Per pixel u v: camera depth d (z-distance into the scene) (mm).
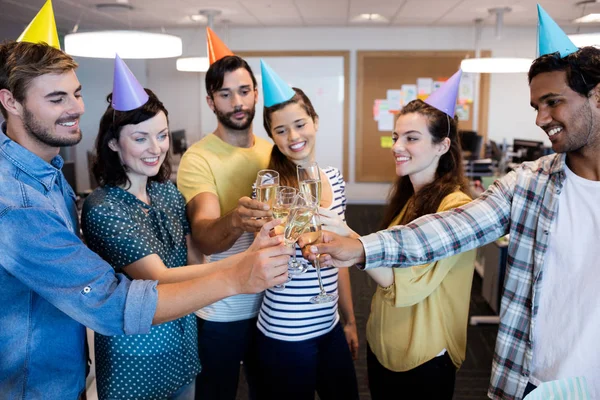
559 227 1153
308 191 1315
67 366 1199
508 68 4199
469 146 6273
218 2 5133
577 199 1130
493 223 1295
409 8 5594
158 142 1356
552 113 1081
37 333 1126
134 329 1045
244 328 1787
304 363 1558
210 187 1820
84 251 1056
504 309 1262
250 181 1917
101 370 1390
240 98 1871
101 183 1398
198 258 1731
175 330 1437
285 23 6828
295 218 1205
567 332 1125
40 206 1040
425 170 1541
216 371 1803
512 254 1252
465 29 7172
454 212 1323
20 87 1068
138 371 1376
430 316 1422
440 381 1477
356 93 7469
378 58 7336
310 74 7465
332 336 1628
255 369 1687
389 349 1497
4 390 1099
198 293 1052
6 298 1074
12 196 1021
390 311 1492
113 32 2566
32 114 1090
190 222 1697
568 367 1119
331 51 7352
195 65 4656
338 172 1730
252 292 1053
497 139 7461
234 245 1810
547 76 1074
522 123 7406
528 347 1199
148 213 1410
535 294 1182
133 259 1285
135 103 1288
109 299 1032
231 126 1892
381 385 1575
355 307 3908
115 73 1277
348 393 1691
